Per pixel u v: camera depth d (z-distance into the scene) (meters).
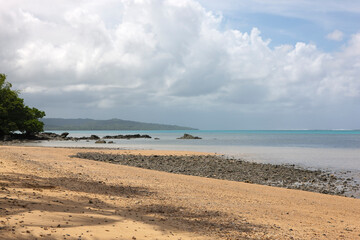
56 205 9.96
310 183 28.33
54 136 129.12
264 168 37.34
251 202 15.72
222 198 16.19
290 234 9.81
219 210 12.74
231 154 57.19
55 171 21.44
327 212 14.88
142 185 18.69
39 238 6.53
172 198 14.89
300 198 18.69
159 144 95.56
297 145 91.94
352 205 17.62
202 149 71.88
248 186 22.64
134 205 12.21
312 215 13.74
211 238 8.33
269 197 18.06
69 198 11.77
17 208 8.75
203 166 38.47
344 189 25.67
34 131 108.81
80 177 19.72
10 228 6.84
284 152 63.19
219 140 132.25
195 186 20.12
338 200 19.12
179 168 36.34
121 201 12.76
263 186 23.52
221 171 34.62
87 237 7.02
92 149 62.50
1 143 83.44
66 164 27.11
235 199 16.23
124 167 29.52
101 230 7.68
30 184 13.95
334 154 58.84
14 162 23.69
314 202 17.62
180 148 75.31
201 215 11.45
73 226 7.73
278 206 15.25
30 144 83.75
